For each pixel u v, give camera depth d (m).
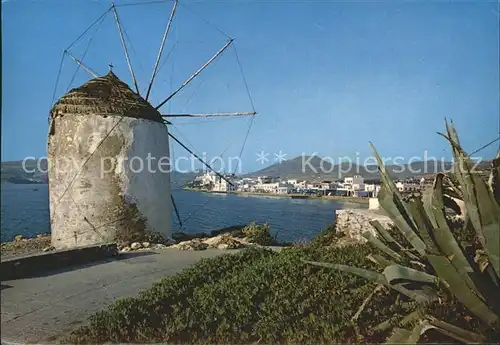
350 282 6.04
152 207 15.95
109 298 7.78
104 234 15.11
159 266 10.84
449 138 4.64
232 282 6.82
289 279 6.51
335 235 11.74
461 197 5.37
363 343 4.60
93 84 16.33
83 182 15.23
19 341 5.70
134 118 15.73
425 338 4.32
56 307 7.23
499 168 4.61
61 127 15.59
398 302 5.18
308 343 4.75
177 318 5.72
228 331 5.34
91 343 5.43
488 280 4.15
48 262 10.40
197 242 14.31
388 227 9.20
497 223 3.93
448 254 4.29
